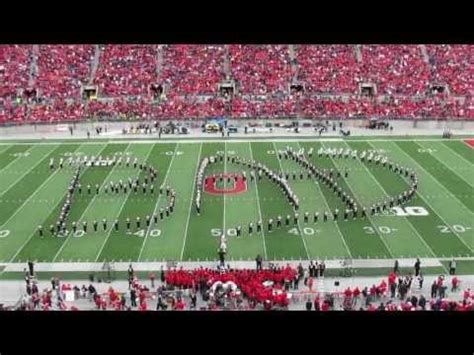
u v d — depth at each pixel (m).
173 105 58.75
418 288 25.16
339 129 55.50
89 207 34.72
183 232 31.09
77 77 61.94
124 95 60.31
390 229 31.16
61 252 28.94
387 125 55.72
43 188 38.31
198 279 24.48
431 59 64.19
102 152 47.44
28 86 60.06
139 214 33.56
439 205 34.56
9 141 51.69
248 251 28.72
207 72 63.31
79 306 23.92
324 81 62.06
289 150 45.34
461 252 28.47
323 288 25.05
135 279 26.05
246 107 58.50
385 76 62.38
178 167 42.91
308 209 33.91
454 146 48.28
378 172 40.94
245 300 24.03
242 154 46.44
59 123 55.69
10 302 24.16
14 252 29.00
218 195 36.50
